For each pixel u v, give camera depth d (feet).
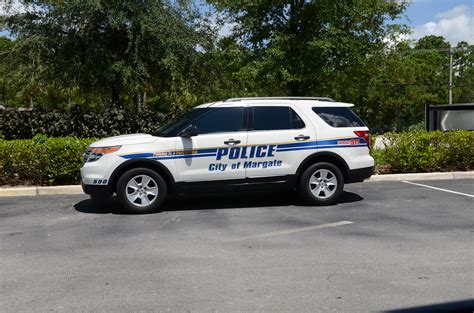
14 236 23.13
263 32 52.85
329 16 51.03
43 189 33.99
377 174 40.50
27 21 48.19
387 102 163.63
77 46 47.70
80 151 35.24
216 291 15.81
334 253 19.75
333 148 29.07
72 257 19.70
